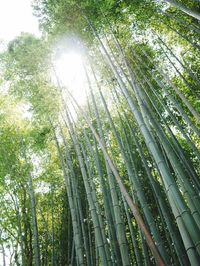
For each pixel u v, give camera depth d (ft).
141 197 15.01
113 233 18.08
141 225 9.47
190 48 31.58
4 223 28.09
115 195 16.06
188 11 16.63
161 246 13.20
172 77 32.24
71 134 24.35
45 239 29.12
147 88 28.78
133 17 27.43
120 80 16.65
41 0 23.21
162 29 30.63
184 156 21.94
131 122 28.94
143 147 28.43
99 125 19.22
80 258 18.15
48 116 25.64
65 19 22.20
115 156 29.76
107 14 24.11
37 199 31.71
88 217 27.32
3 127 29.73
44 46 23.32
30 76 25.07
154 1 26.86
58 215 31.86
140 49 28.37
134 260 26.73
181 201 10.89
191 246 10.51
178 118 31.17
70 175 25.27
